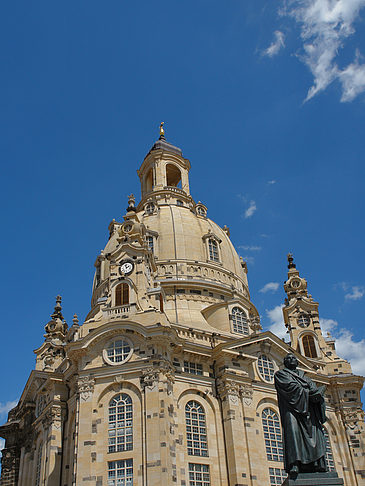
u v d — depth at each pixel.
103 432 56.66
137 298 67.25
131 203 82.62
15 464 78.50
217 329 76.94
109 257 72.12
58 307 98.62
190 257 87.62
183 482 56.25
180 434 59.28
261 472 60.00
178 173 117.75
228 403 62.88
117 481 53.47
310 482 24.02
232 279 89.75
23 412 78.56
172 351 63.12
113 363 60.22
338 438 72.81
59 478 61.59
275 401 67.75
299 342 85.50
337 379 76.19
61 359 91.75
